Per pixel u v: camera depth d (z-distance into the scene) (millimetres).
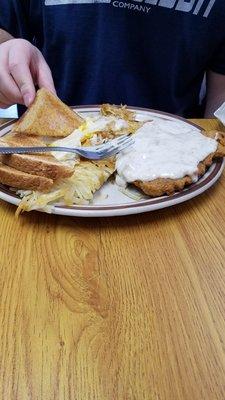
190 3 560
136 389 194
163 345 217
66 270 269
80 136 387
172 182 324
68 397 190
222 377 201
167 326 228
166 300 246
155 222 317
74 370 203
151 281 261
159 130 396
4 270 267
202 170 346
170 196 320
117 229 309
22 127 404
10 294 248
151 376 200
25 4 624
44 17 602
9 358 208
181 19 570
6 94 441
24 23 636
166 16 569
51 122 411
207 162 356
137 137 379
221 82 658
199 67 622
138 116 460
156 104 632
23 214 319
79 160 354
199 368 205
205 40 588
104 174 345
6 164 327
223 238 303
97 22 581
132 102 619
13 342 217
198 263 277
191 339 220
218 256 284
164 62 601
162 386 196
